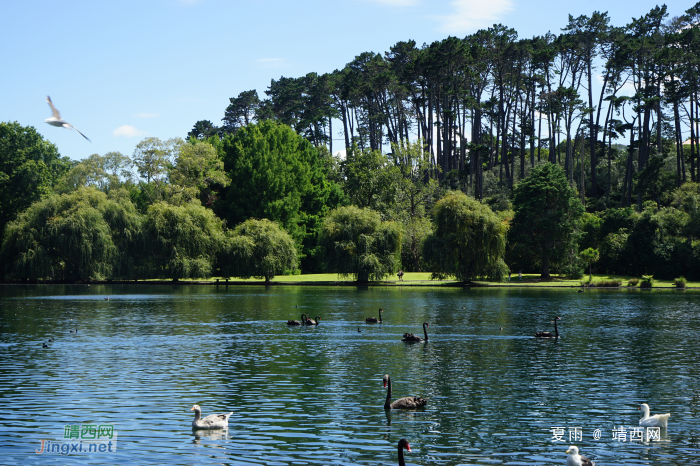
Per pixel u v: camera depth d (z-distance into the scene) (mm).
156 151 121375
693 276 112188
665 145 161750
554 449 19594
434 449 19516
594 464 18406
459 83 160125
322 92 178125
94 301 71125
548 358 35125
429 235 102625
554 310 62219
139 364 33094
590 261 118500
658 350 38000
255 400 25469
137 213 105938
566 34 155125
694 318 55406
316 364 33250
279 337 43156
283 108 185750
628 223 123875
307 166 141875
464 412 23781
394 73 164750
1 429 21406
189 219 103688
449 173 148250
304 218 137375
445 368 32219
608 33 153125
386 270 104312
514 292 88875
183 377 29859
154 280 107375
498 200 142625
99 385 28031
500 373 30953
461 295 82688
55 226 95188
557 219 112500
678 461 18656
